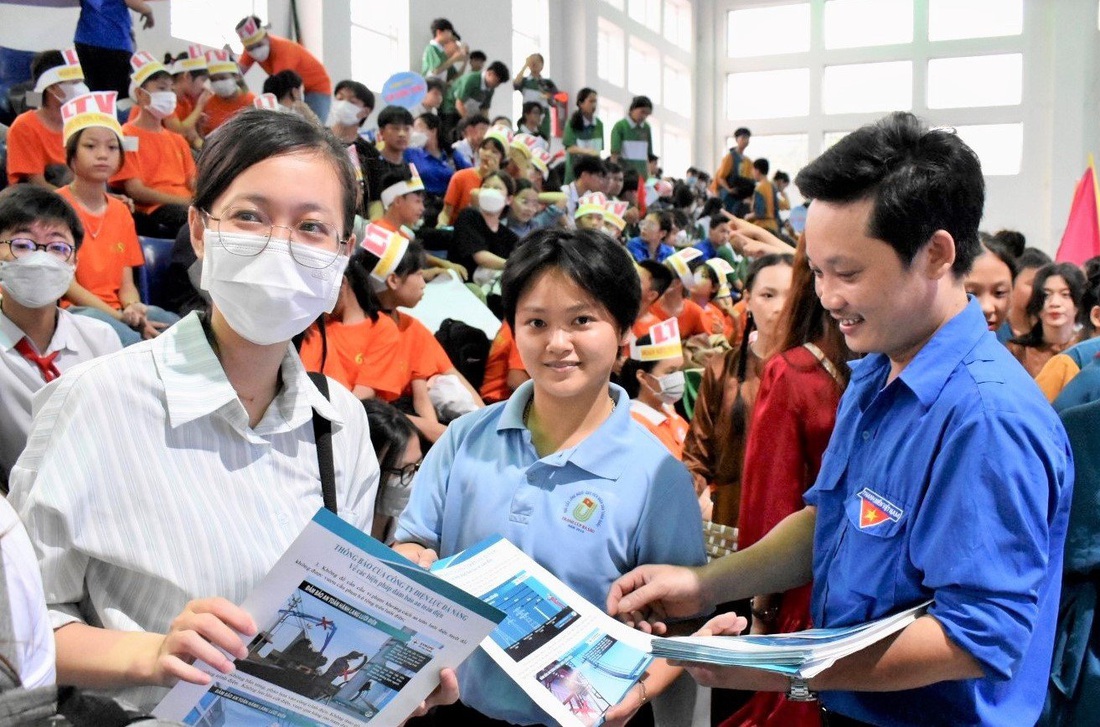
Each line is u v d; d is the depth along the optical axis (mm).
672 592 1483
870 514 1306
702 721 1816
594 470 1562
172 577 1126
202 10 7641
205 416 1188
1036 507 1170
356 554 1041
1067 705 1665
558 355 1542
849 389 1475
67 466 1097
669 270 4609
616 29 14648
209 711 1056
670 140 16766
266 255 1166
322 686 1104
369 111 5953
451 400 3570
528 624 1395
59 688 860
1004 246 2533
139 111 4852
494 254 5801
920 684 1187
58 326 2562
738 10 17172
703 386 2762
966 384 1229
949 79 15977
